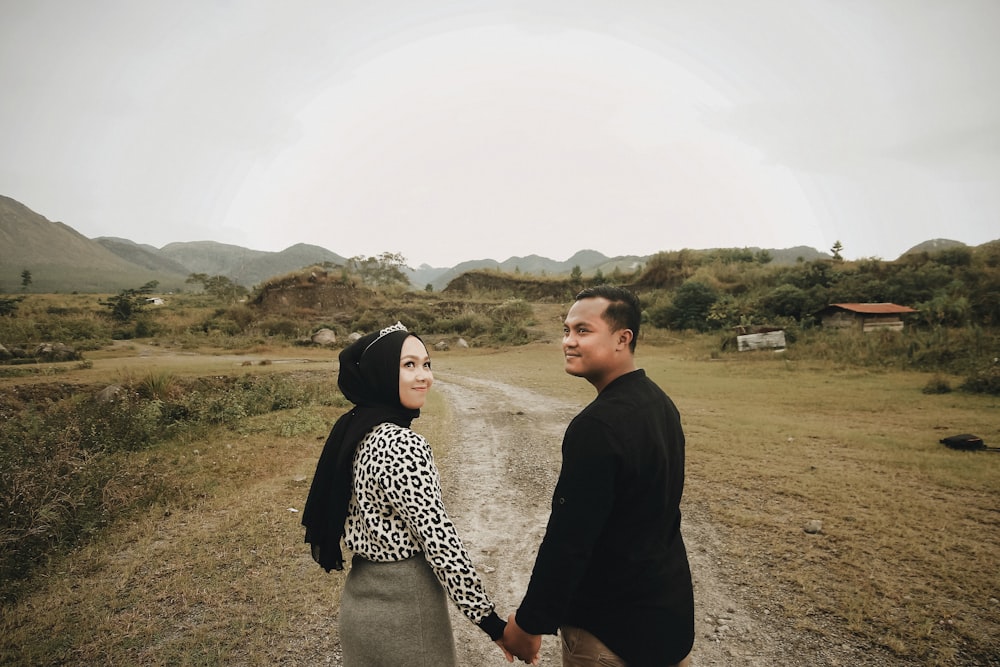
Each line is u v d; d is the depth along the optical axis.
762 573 3.76
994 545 4.11
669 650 1.30
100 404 9.42
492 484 6.23
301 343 33.81
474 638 3.08
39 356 21.23
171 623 3.05
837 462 6.66
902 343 18.58
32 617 3.09
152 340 36.16
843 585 3.52
